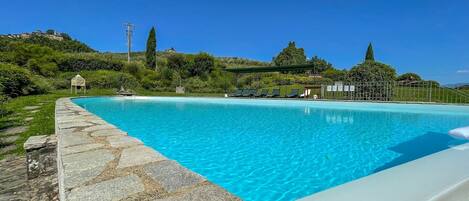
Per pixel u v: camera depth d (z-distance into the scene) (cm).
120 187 150
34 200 212
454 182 132
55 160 278
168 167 186
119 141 272
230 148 475
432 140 541
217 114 1030
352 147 482
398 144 507
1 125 521
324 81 2233
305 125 746
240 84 2578
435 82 1295
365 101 1236
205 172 351
